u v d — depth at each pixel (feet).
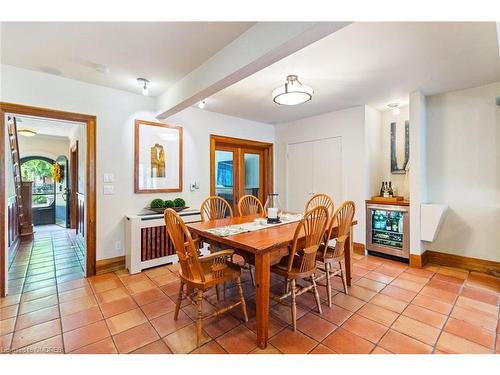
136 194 11.29
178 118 12.63
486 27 6.23
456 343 5.94
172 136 12.40
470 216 10.71
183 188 12.84
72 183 18.93
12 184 13.44
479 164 10.50
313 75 9.20
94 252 10.14
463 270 10.71
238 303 6.78
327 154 14.35
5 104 8.33
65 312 7.29
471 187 10.69
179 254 6.37
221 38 6.88
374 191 13.47
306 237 6.68
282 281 9.54
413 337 6.18
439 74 9.17
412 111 11.04
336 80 9.68
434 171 11.57
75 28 6.38
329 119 14.20
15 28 6.34
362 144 12.82
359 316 7.12
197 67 8.55
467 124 10.73
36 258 12.23
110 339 6.09
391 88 10.54
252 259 6.80
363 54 7.66
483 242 10.46
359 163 12.94
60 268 10.89
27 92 8.72
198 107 13.14
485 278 9.80
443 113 11.29
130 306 7.64
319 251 8.43
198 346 5.85
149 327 6.58
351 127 13.24
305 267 6.79
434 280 9.62
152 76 9.31
